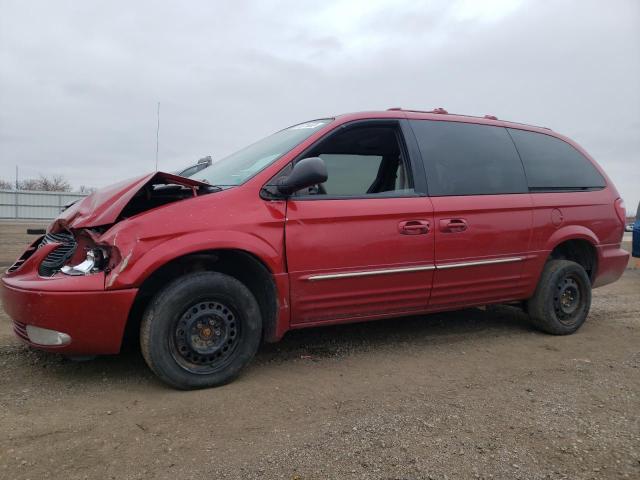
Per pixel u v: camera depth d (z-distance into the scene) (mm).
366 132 4184
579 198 5102
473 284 4434
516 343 4684
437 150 4418
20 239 16094
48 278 3252
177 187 3646
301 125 4484
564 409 3184
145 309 3324
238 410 3074
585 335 5043
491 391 3465
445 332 5000
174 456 2531
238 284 3467
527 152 4965
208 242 3328
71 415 2959
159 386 3430
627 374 3879
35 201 34750
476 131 4734
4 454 2504
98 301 3135
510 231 4566
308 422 2932
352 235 3828
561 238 4891
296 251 3643
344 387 3484
